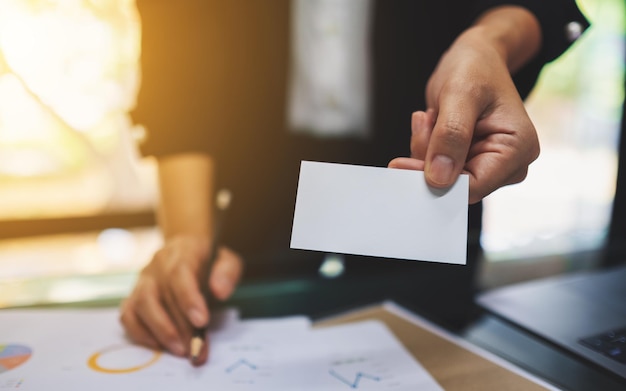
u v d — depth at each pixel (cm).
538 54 47
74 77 102
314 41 99
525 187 133
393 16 77
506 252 59
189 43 75
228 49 80
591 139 126
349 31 98
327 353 35
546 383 31
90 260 130
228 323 41
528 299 43
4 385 30
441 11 76
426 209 27
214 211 71
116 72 105
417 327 39
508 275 51
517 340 37
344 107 97
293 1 93
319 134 97
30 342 37
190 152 74
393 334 38
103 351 35
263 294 48
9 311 43
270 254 60
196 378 32
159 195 73
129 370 33
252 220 87
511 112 29
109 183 125
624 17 121
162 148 73
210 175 75
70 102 106
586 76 125
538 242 63
